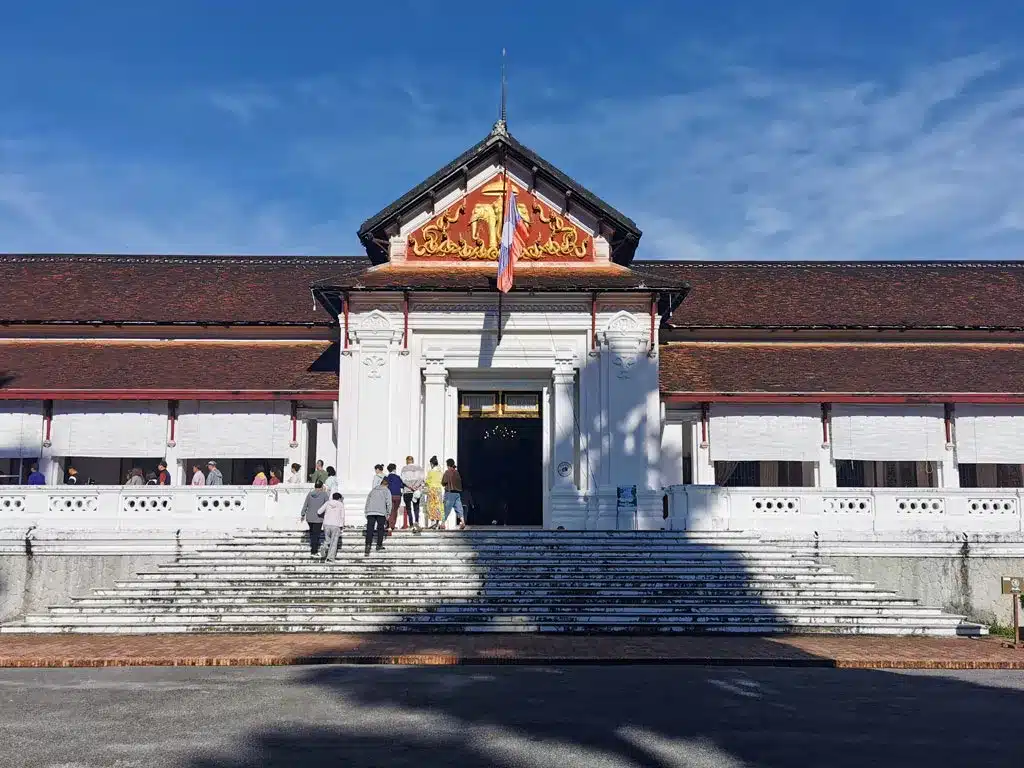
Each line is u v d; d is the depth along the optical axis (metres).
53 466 28.06
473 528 24.56
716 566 20.92
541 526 27.00
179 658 14.69
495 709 11.03
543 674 13.77
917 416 28.38
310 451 29.27
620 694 12.09
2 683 12.88
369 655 15.00
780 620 18.73
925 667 14.97
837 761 8.77
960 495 22.36
